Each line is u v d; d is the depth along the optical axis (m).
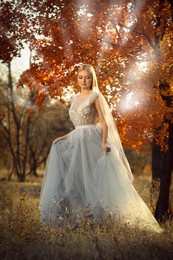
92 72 6.44
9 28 7.46
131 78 7.36
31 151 31.89
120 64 7.51
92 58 7.35
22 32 7.46
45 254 4.16
